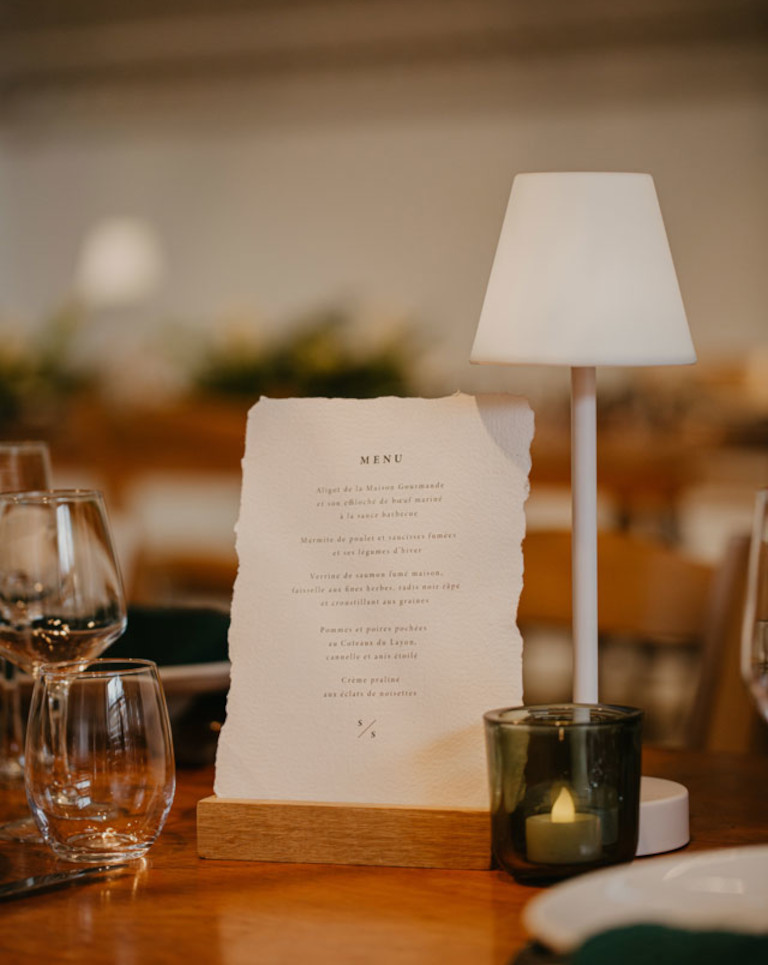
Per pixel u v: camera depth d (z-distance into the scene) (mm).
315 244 6734
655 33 6070
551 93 6352
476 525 855
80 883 792
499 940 673
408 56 6426
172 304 6910
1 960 665
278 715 858
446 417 871
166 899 759
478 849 801
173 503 5453
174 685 1100
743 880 634
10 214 7090
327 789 843
